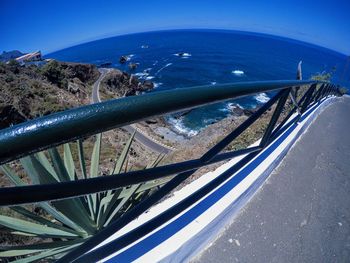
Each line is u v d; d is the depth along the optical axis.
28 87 43.78
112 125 0.58
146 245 1.48
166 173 0.92
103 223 2.60
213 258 1.72
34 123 0.47
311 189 2.69
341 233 2.21
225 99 0.99
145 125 42.06
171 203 1.74
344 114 7.07
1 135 0.44
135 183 0.79
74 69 69.81
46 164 2.71
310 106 5.43
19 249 2.12
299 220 2.23
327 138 4.26
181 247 1.51
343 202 2.63
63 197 0.60
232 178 2.26
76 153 22.91
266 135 2.17
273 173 2.72
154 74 91.75
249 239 1.92
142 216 1.61
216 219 1.76
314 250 1.99
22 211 2.30
